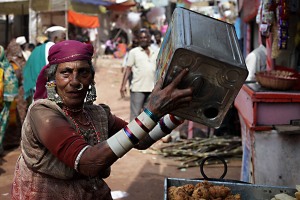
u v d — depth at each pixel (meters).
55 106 1.97
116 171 5.70
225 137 6.98
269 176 3.99
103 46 24.03
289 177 3.97
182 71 1.66
